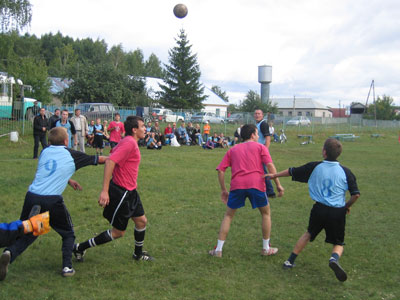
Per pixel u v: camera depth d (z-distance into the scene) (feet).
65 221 13.70
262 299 12.50
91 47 309.63
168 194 27.27
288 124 116.78
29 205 13.08
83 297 12.17
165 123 88.69
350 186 14.16
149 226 19.90
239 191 15.87
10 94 70.33
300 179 14.99
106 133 60.23
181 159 47.55
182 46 161.38
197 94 163.43
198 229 19.70
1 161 38.75
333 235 14.26
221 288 13.16
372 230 20.15
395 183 34.14
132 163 14.20
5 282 12.97
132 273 14.20
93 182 29.89
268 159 15.90
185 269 14.73
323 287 13.47
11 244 12.56
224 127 95.86
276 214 22.81
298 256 16.35
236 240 18.16
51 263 14.85
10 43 77.61
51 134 13.91
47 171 13.28
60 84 158.20
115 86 133.80
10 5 72.38
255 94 173.68
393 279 14.21
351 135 108.47
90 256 15.70
